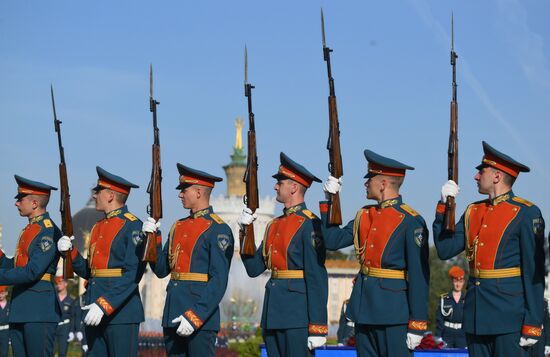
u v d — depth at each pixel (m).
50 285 18.11
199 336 15.65
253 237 15.40
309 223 15.19
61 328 29.38
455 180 13.63
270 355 15.42
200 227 16.08
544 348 21.44
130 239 16.59
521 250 13.34
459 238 13.88
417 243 14.01
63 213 17.33
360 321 14.17
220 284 15.64
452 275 22.17
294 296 15.09
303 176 15.51
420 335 13.81
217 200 105.69
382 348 14.15
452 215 13.48
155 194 16.20
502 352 13.34
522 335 13.18
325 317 14.97
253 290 80.44
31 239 18.00
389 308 13.99
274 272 15.37
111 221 16.86
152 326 45.66
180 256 16.08
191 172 16.28
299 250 15.14
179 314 15.89
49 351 18.11
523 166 13.67
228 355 34.94
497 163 13.71
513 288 13.35
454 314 22.08
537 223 13.34
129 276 16.44
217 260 15.77
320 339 14.85
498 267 13.45
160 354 33.06
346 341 23.64
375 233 14.30
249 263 15.62
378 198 14.57
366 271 14.35
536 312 13.17
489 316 13.37
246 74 15.60
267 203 101.38
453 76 13.82
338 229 14.73
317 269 15.01
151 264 16.50
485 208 13.77
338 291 123.06
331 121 14.75
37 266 17.66
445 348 20.27
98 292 16.67
